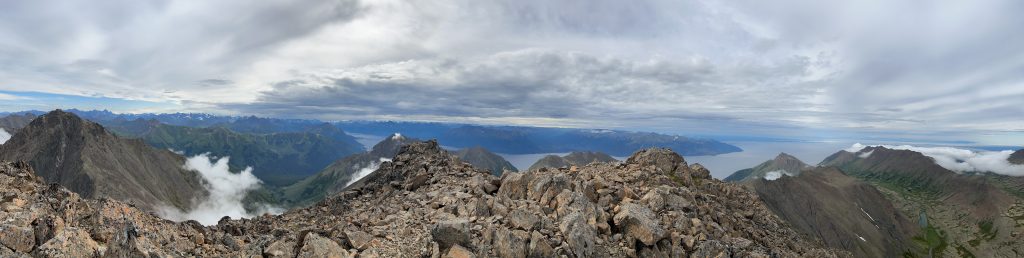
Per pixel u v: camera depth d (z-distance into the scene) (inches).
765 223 2239.2
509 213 1408.7
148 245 1030.4
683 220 1578.5
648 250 1402.6
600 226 1434.5
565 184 1647.4
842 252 2249.0
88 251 1008.9
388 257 1149.1
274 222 1929.1
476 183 1872.5
